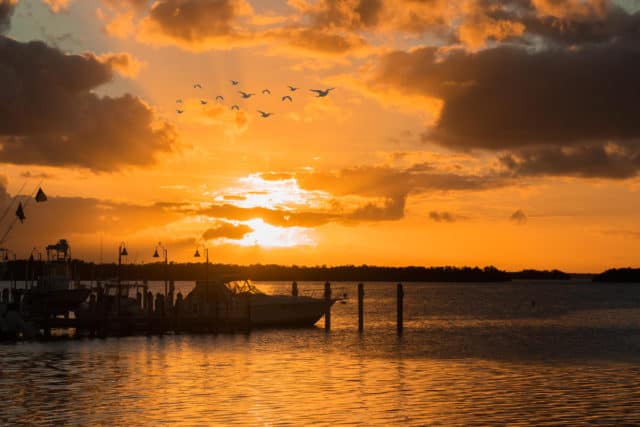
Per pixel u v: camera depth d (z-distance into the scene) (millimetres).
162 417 30609
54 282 71812
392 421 30047
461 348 59438
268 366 46719
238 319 73312
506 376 42594
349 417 30734
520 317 107312
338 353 54875
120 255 74938
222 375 42562
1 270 79062
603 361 50312
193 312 73625
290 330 75812
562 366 47219
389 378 41531
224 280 76250
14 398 34875
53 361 49031
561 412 31906
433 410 32188
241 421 29906
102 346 59031
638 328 84562
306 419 30312
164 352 54781
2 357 51469
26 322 65125
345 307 141250
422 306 146000
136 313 72312
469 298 199000
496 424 29688
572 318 105562
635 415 31391
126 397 35094
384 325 87688
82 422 29750
